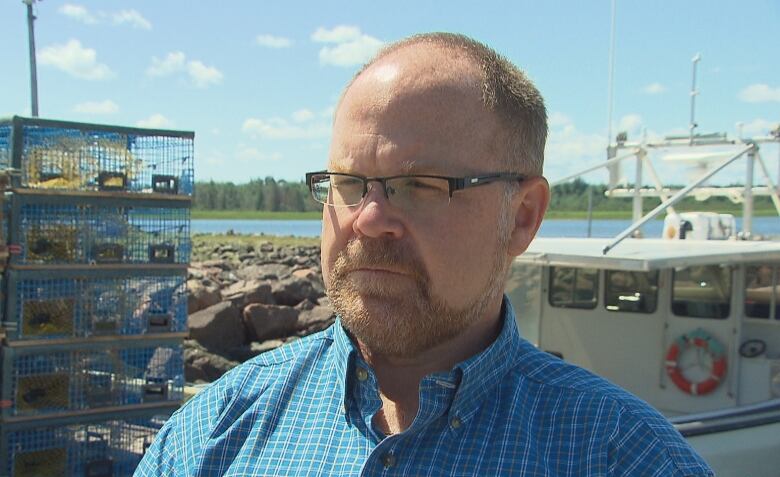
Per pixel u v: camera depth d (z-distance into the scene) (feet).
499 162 6.39
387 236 6.21
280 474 6.51
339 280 6.52
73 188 19.19
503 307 6.87
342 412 6.67
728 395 22.48
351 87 6.73
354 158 6.37
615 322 24.12
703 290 22.95
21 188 18.34
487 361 6.23
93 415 19.52
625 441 5.88
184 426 7.27
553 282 25.13
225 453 6.86
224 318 57.06
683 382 22.97
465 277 6.25
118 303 19.92
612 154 28.37
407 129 6.21
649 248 23.41
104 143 19.74
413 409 6.59
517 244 6.79
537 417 6.17
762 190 25.84
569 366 6.61
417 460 6.08
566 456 5.92
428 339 6.38
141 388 20.25
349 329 6.79
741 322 22.50
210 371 47.29
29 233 18.71
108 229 19.79
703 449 18.95
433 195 6.20
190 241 21.06
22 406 18.66
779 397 21.79
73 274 19.20
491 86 6.42
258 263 108.58
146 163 20.36
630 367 23.84
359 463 6.32
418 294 6.23
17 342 18.47
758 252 22.03
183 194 20.76
